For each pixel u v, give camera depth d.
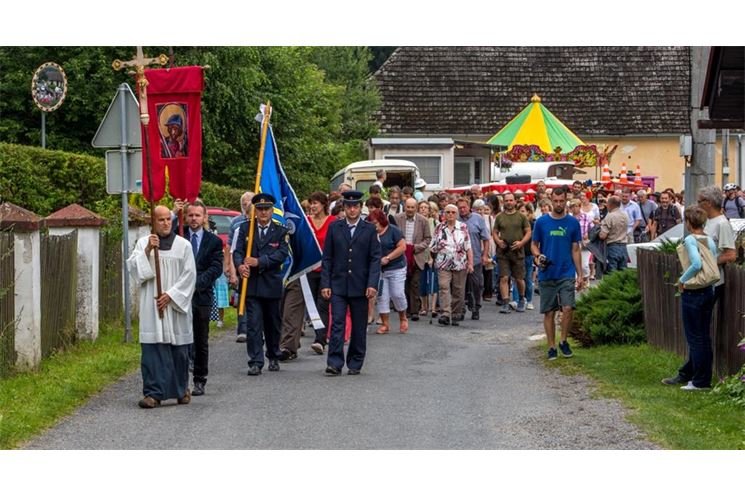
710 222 12.84
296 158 44.06
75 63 36.00
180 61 37.19
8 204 13.73
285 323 16.16
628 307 16.70
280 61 43.03
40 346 14.06
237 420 11.27
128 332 17.09
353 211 14.61
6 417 10.83
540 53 55.59
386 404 12.20
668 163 54.16
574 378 14.03
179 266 12.09
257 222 14.76
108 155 16.91
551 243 15.75
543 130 39.91
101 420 11.24
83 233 16.66
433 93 54.75
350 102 53.91
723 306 13.02
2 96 36.72
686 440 10.04
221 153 38.91
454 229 20.77
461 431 10.70
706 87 18.45
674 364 14.44
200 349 12.88
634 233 28.31
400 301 19.52
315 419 11.32
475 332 19.73
